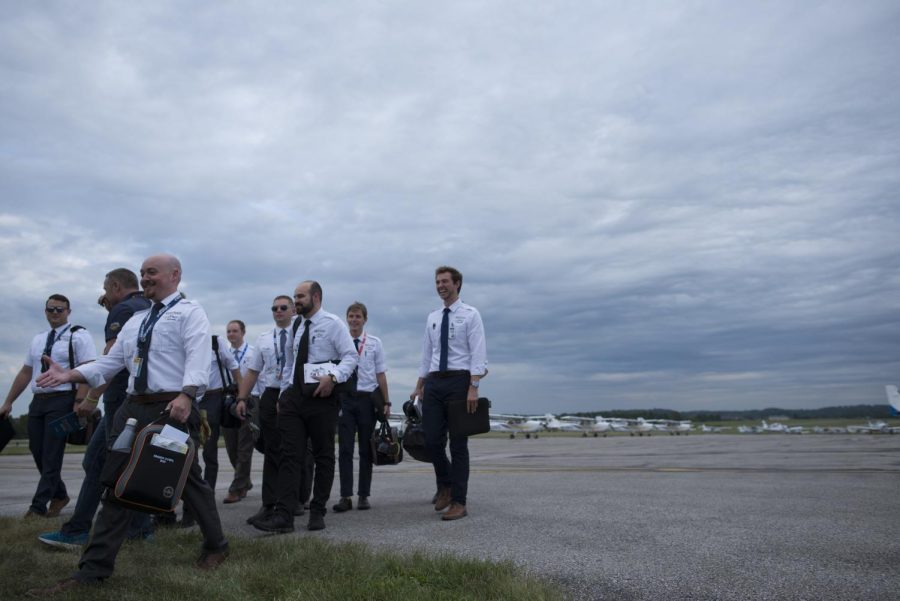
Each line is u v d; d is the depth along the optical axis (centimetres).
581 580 329
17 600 289
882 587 314
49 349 581
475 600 282
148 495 317
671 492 711
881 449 2016
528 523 505
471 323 590
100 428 431
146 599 286
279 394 566
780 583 322
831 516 523
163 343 372
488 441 3778
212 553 362
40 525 480
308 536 429
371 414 649
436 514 577
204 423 385
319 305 534
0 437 584
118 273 499
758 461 1362
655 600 298
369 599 281
